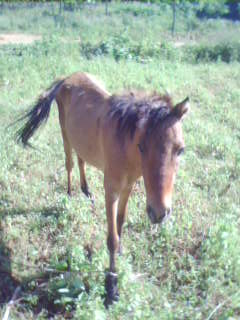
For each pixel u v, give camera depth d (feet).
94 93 7.90
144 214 8.31
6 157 10.23
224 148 11.25
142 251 7.27
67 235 7.78
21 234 7.94
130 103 6.10
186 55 23.61
